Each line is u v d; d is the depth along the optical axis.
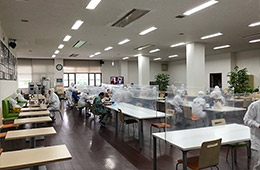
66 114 8.86
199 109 3.58
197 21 5.91
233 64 12.31
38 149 2.18
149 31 7.07
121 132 5.75
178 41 8.89
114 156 3.90
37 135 2.78
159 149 4.28
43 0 4.30
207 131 3.03
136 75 17.69
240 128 3.22
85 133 5.64
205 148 2.33
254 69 11.25
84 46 10.05
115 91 7.14
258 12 5.16
